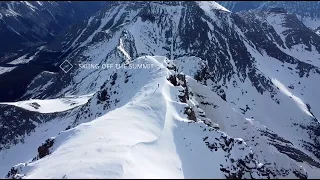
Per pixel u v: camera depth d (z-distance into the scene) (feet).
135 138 183.11
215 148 184.55
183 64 506.07
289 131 528.22
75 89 570.46
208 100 351.46
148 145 177.58
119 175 143.64
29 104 411.13
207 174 167.73
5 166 337.11
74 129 197.16
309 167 311.27
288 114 561.43
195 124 202.90
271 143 331.98
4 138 366.22
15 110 389.80
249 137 326.03
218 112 344.69
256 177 175.83
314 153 486.79
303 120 547.49
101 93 330.34
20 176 155.53
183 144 187.21
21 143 357.61
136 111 216.13
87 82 571.69
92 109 329.72
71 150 168.04
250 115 552.82
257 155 283.38
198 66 495.41
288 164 253.03
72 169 148.25
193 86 358.43
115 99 308.81
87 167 148.66
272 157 274.98
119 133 185.47
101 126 193.88
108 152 162.61
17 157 343.87
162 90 247.29
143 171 152.25
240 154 184.24
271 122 544.21
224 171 171.42
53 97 583.58
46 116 377.91
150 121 205.98
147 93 245.86
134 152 167.12
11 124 377.09
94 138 178.29
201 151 181.98
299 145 494.59
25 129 369.71
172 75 288.10
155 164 164.14
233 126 338.75
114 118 204.64
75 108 368.89
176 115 218.79
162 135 191.62
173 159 173.27
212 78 517.14
